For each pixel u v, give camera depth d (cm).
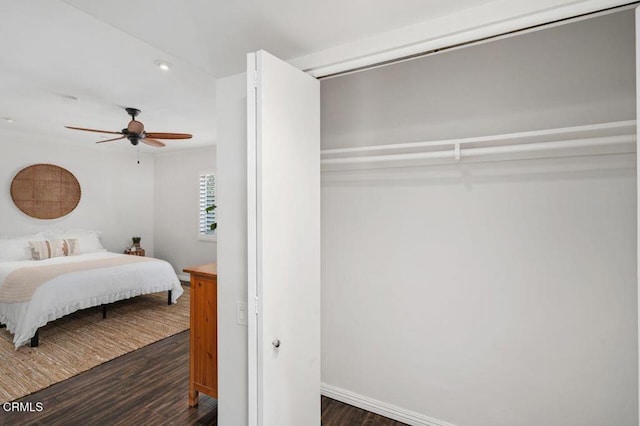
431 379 202
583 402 166
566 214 167
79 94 324
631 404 157
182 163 626
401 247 210
